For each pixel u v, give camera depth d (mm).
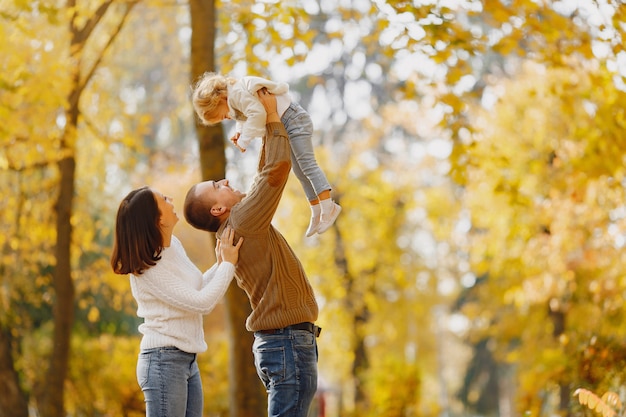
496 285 21344
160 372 4855
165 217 4930
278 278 4676
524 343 20641
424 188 25531
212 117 4848
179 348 4883
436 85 10656
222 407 16547
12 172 13711
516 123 17750
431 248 29703
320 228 4871
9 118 10602
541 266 18078
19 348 15430
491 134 17797
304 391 4699
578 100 11695
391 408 17484
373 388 17781
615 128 10555
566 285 18453
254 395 9250
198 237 26812
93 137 14539
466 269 28250
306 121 4781
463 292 30328
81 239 14773
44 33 11062
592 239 16859
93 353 16125
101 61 13312
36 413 15641
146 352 4898
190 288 4824
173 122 17406
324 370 27703
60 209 12992
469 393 33688
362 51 26766
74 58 11289
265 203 4633
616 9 8961
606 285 15539
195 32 9438
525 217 18391
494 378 33344
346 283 23781
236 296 9273
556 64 10234
